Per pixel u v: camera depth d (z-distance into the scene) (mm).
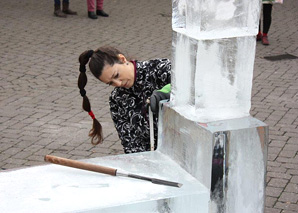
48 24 10445
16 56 8531
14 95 6906
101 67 2918
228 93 2250
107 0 12703
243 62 2230
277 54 8867
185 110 2316
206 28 2119
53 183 2227
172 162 2432
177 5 2285
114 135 5734
